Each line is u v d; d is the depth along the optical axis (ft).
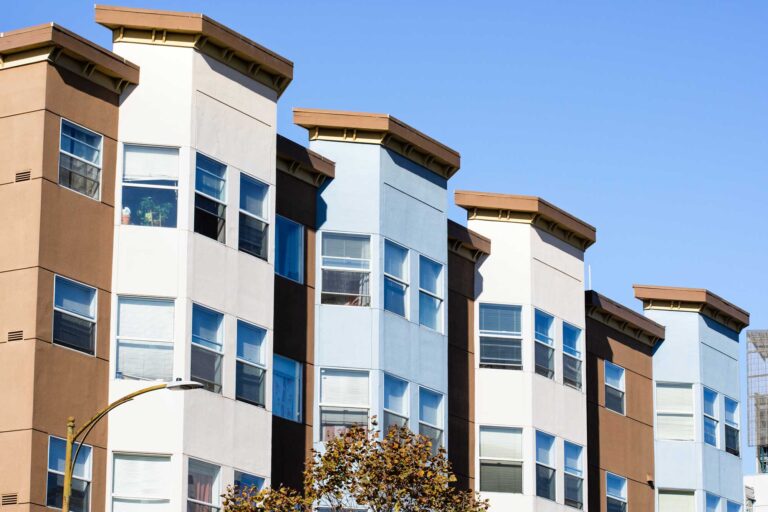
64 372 135.95
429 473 137.69
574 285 189.57
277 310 155.94
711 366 210.79
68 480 114.52
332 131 164.86
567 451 183.21
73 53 140.67
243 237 150.00
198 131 147.02
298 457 154.92
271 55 153.89
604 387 197.06
